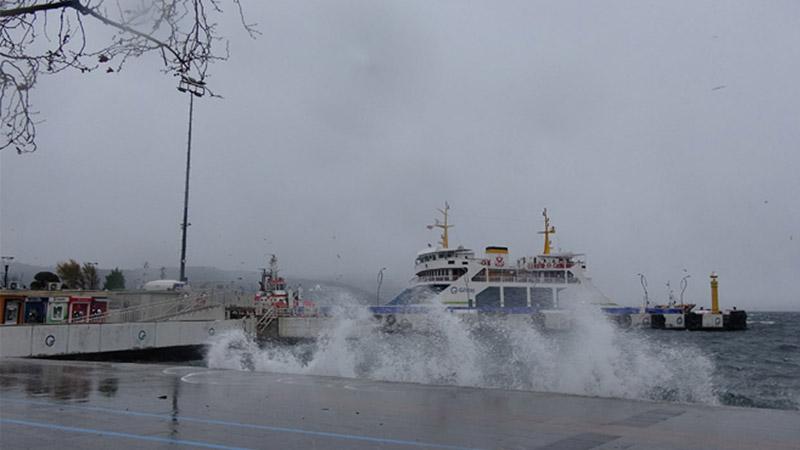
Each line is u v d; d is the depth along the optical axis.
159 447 7.76
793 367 30.38
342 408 11.16
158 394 12.91
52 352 28.89
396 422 9.72
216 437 8.41
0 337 26.50
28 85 4.07
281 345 46.09
